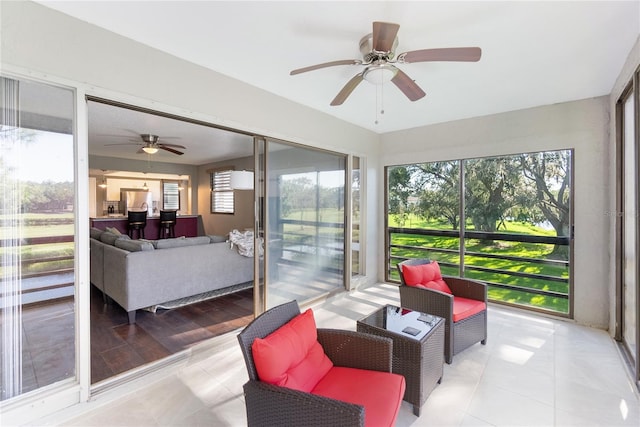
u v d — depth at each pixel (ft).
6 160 5.56
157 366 7.65
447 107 11.46
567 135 10.66
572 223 10.69
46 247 5.94
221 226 25.44
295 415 4.08
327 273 13.16
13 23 5.42
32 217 5.81
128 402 6.41
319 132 12.06
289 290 11.35
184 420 5.91
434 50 5.62
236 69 8.48
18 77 5.51
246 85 9.36
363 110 12.00
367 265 15.33
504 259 12.50
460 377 7.32
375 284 15.53
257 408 4.41
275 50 7.44
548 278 11.46
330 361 5.60
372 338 5.41
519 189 12.07
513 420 5.86
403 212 15.49
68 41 6.01
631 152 8.24
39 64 5.67
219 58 7.85
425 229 14.73
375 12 5.88
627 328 8.68
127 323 10.36
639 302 6.93
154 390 6.85
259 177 10.10
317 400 3.98
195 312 11.45
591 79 8.85
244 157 23.17
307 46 7.26
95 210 25.91
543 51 7.27
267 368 4.51
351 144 13.83
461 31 6.44
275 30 6.58
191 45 7.22
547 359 8.14
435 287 9.60
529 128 11.39
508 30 6.39
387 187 15.78
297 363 4.97
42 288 5.94
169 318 10.82
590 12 5.78
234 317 10.94
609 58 7.61
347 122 13.56
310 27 6.45
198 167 27.96
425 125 14.14
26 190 5.74
